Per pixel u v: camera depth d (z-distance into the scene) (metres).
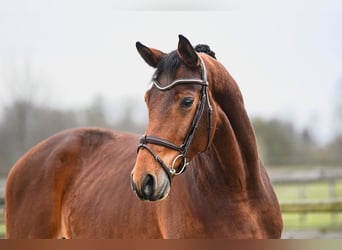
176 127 3.91
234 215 4.41
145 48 4.40
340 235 12.64
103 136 6.26
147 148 3.87
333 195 15.66
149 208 4.81
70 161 6.11
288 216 15.72
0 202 14.49
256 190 4.57
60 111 33.53
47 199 6.03
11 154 30.20
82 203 5.70
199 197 4.46
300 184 17.50
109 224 5.22
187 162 4.06
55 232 6.07
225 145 4.38
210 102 4.16
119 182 5.40
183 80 3.97
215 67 4.41
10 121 31.39
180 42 3.99
